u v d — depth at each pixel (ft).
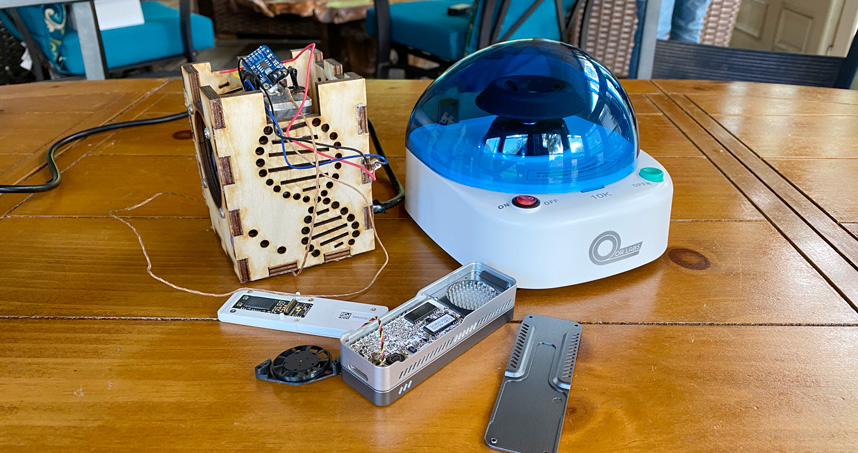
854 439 1.38
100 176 2.74
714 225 2.35
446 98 2.29
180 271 2.04
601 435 1.39
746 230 2.32
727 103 3.75
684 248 2.20
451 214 2.08
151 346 1.67
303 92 2.01
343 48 11.56
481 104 2.17
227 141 1.76
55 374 1.56
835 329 1.77
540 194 2.02
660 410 1.46
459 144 2.12
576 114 2.13
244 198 1.86
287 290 1.95
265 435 1.38
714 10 7.82
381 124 3.40
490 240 1.94
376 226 2.37
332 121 1.91
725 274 2.05
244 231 1.90
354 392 1.52
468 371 1.59
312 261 2.08
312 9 10.67
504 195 2.01
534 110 2.11
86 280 1.98
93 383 1.53
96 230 2.29
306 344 1.69
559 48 2.36
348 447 1.35
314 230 2.03
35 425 1.40
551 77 2.22
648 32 5.55
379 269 2.08
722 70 4.87
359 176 2.03
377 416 1.44
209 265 2.09
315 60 2.12
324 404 1.48
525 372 1.56
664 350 1.68
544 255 1.89
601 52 7.60
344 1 10.88
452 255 2.13
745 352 1.67
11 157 2.90
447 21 7.83
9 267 2.04
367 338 1.59
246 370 1.59
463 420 1.43
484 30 6.70
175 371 1.58
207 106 1.73
